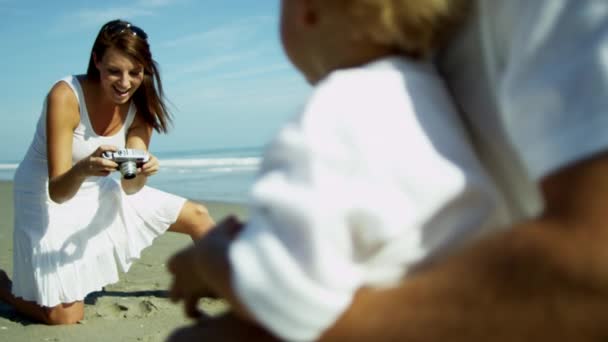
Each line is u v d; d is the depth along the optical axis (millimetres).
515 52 658
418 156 717
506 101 661
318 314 636
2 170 26922
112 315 3316
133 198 3453
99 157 3062
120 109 3457
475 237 731
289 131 720
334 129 709
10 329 3104
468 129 836
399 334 612
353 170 694
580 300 540
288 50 896
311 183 673
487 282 578
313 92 761
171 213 3566
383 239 689
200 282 997
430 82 808
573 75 580
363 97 740
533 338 564
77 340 2930
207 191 11445
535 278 552
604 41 573
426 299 610
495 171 812
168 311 3363
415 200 702
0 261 4535
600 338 543
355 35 805
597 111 557
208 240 821
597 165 545
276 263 649
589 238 531
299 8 848
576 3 602
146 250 5035
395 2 763
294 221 658
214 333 926
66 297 3166
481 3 752
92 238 3303
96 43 3287
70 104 3240
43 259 3154
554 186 573
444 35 822
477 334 584
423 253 708
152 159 3307
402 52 828
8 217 7305
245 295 662
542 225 563
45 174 3230
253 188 712
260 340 875
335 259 657
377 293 648
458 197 721
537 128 601
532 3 642
